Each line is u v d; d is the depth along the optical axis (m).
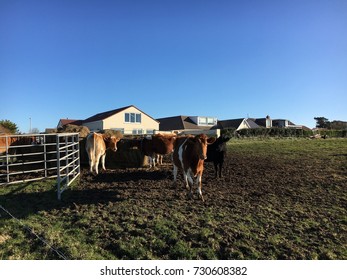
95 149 11.60
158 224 6.21
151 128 46.12
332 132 40.41
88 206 7.58
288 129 36.50
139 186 9.56
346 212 6.95
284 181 9.88
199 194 7.98
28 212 7.27
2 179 10.98
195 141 7.69
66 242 5.62
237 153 17.30
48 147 12.84
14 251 5.39
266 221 6.41
